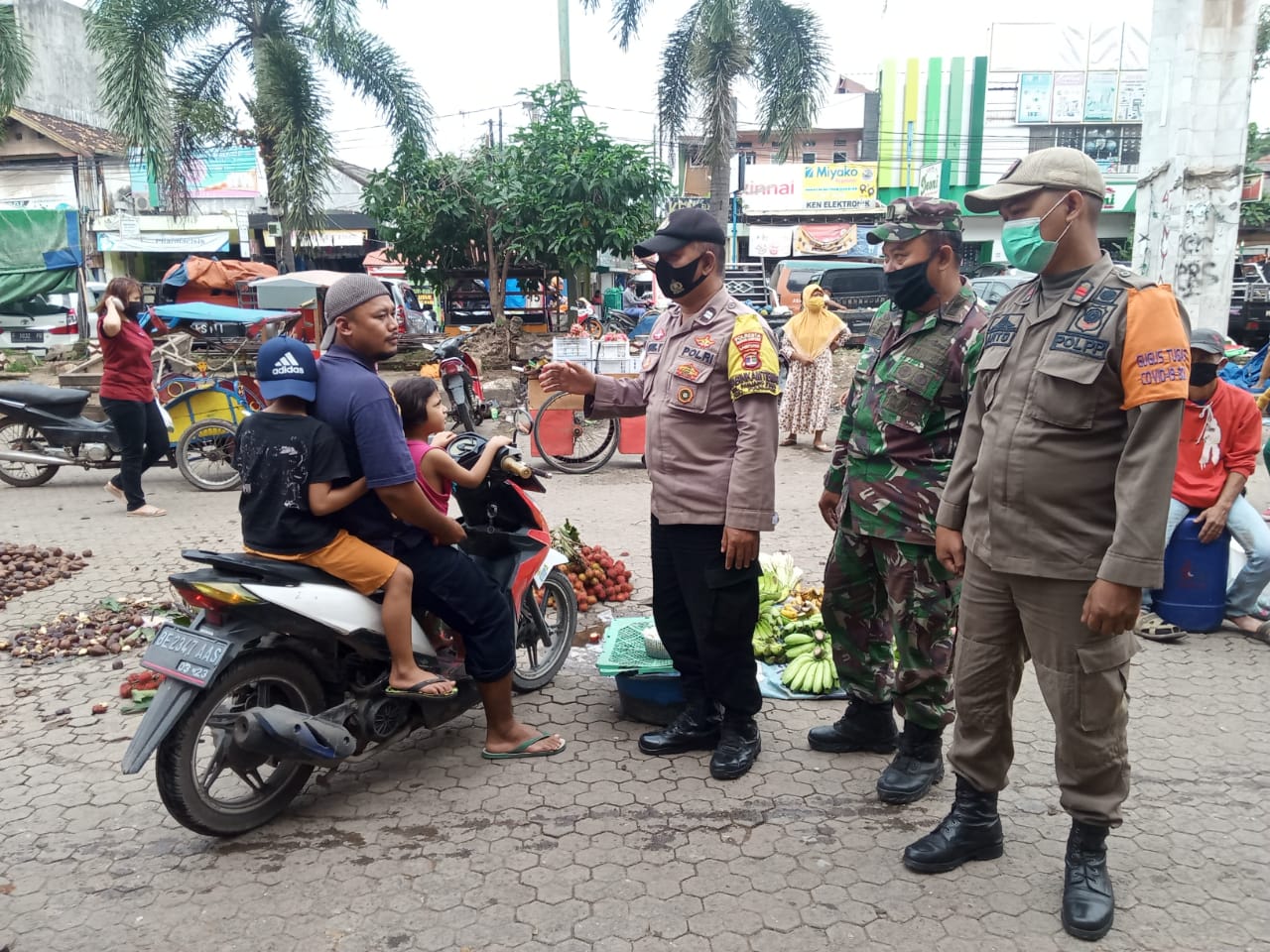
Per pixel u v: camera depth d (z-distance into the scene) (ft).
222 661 9.34
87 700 13.47
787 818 10.32
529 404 29.60
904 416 9.98
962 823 9.33
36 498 26.63
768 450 10.44
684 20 58.18
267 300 42.34
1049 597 8.23
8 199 72.13
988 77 98.32
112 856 9.71
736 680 11.12
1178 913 8.61
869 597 11.17
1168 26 27.99
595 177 44.96
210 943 8.36
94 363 33.65
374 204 49.11
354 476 10.27
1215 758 11.53
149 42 49.03
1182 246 27.96
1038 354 8.20
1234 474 14.87
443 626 12.25
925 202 9.66
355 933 8.47
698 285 10.99
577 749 12.06
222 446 27.73
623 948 8.22
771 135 61.77
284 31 54.19
